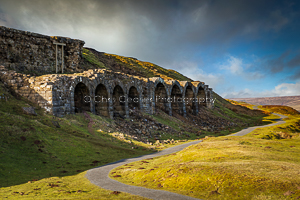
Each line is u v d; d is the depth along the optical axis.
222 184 16.95
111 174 24.89
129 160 32.97
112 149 37.12
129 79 68.88
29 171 24.38
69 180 22.45
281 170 18.12
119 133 46.50
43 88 42.53
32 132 32.44
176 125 72.94
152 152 40.28
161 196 16.55
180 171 20.84
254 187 15.65
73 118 44.34
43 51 63.84
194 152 29.17
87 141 36.97
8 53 54.91
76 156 31.30
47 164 27.16
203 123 93.69
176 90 92.69
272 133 65.56
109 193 17.56
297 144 34.94
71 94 46.41
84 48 133.12
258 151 27.97
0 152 26.05
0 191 18.22
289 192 14.30
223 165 20.25
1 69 44.41
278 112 183.75
